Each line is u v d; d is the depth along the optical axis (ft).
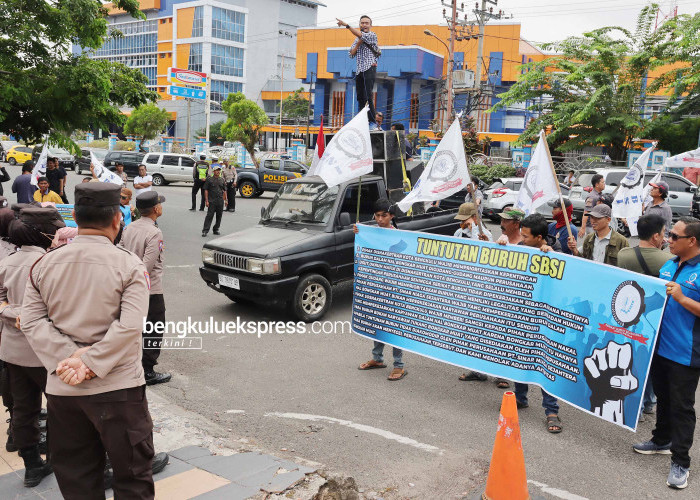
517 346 16.72
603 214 19.13
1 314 11.55
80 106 41.88
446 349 18.26
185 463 13.39
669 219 27.09
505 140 160.35
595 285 14.74
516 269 16.58
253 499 11.72
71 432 8.95
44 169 34.71
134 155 102.01
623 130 89.71
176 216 58.85
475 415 16.81
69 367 8.32
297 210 27.81
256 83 304.30
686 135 88.74
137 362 9.12
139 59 315.58
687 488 13.05
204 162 62.03
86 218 8.85
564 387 15.39
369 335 20.22
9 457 13.64
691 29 84.53
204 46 280.10
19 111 42.22
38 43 39.81
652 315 13.60
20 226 11.91
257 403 17.63
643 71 89.30
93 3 40.75
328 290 26.45
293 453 14.47
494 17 115.85
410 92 179.42
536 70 94.43
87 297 8.69
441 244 18.12
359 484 13.06
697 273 12.96
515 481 11.57
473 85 123.54
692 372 13.05
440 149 18.45
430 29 198.49
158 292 18.62
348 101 192.34
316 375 19.98
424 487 12.99
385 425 16.11
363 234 20.02
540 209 57.93
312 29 206.49
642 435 15.75
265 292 24.22
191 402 17.71
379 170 30.40
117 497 9.06
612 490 12.92
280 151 185.16
